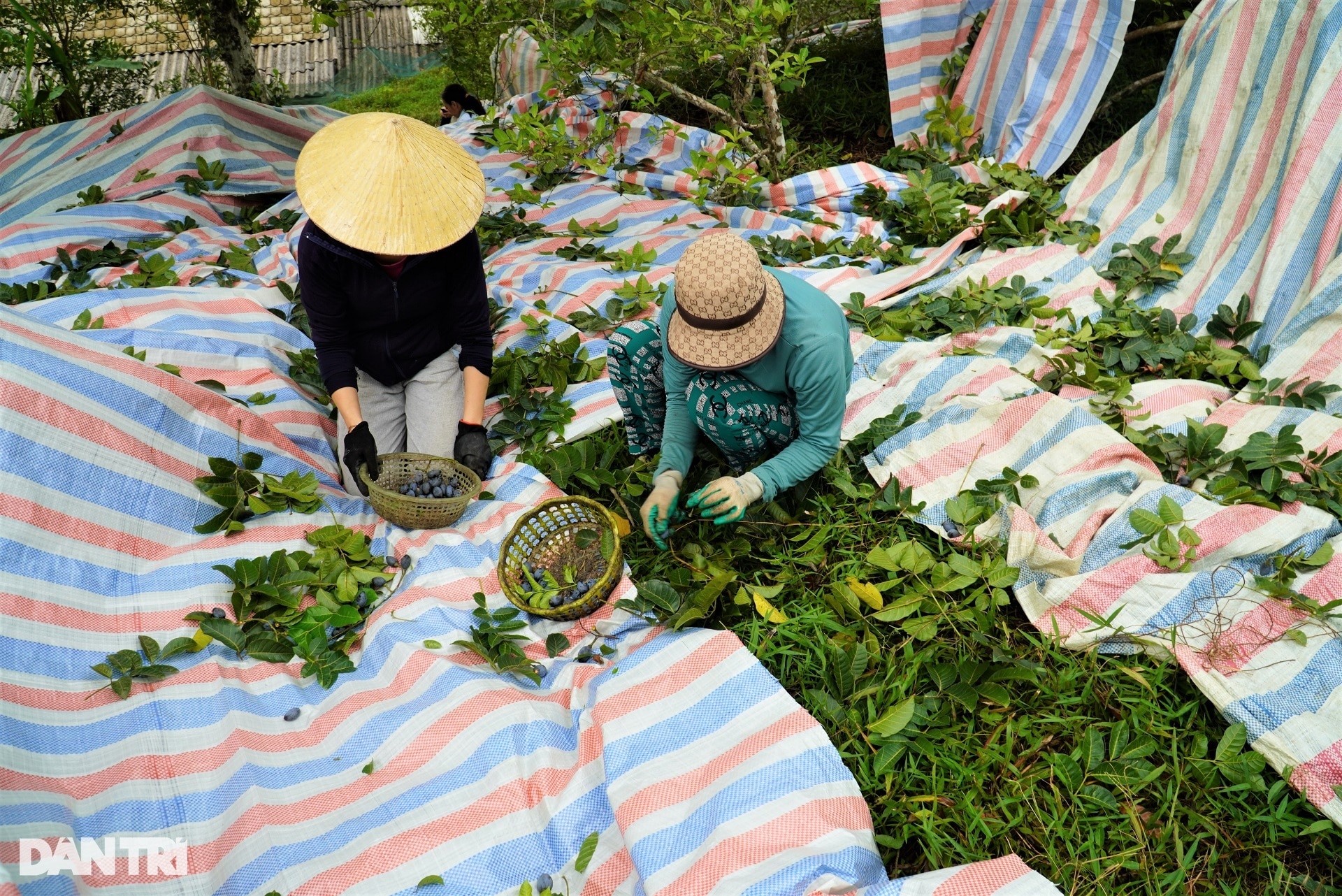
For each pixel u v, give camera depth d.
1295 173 3.88
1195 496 2.99
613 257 4.97
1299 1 4.11
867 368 3.96
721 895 2.04
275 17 17.91
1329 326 3.53
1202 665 2.61
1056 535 3.10
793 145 6.19
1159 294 4.28
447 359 3.73
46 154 6.45
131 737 2.55
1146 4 6.42
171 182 5.96
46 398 2.89
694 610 2.74
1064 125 5.43
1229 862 2.28
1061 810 2.37
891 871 2.35
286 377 3.98
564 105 6.22
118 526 2.98
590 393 3.91
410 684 2.72
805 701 2.69
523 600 2.91
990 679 2.64
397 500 3.16
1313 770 2.35
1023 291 4.30
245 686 2.75
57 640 2.70
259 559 2.98
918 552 3.01
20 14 7.02
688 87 6.96
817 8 6.70
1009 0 5.46
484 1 6.42
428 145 3.11
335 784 2.49
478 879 2.25
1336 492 2.98
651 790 2.33
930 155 5.76
